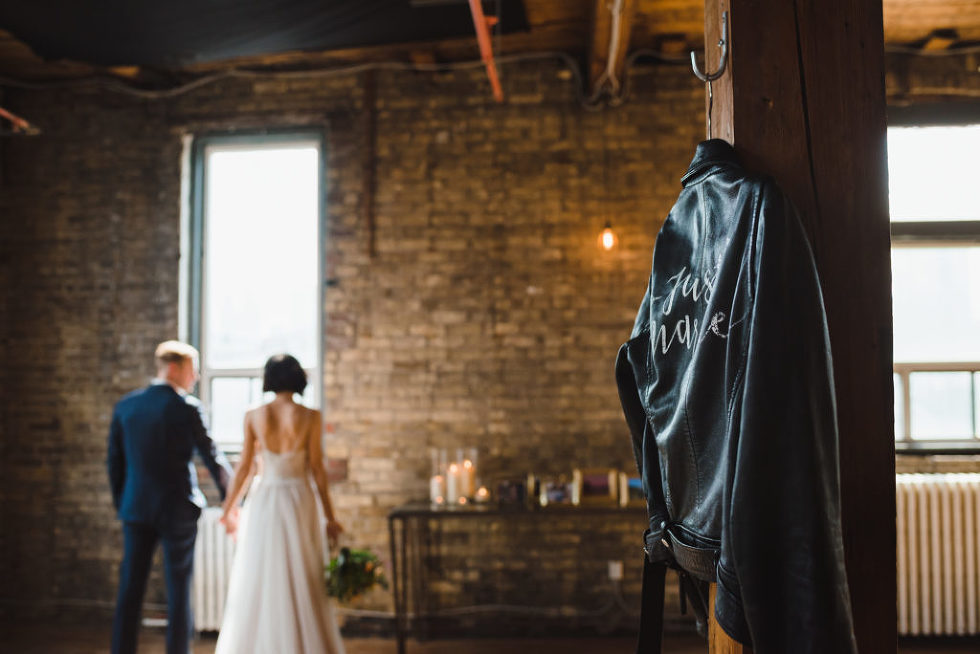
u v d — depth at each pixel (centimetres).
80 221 497
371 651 430
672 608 449
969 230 460
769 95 139
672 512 136
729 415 115
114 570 481
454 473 439
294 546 355
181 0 357
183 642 377
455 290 470
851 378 136
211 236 500
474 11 310
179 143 495
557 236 467
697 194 137
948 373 462
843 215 138
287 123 489
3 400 495
